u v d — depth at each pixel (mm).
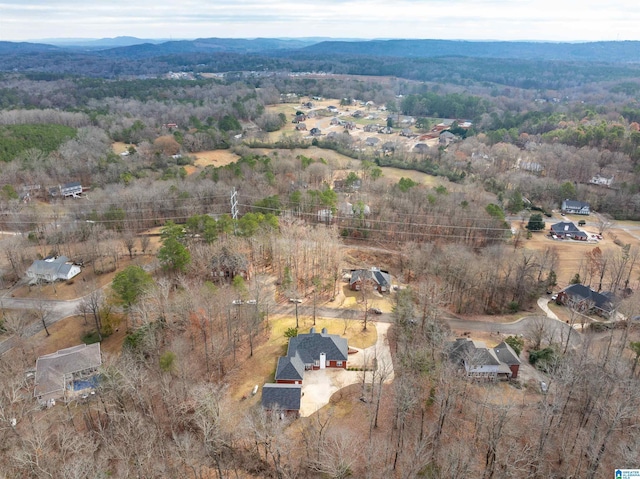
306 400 69875
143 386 67562
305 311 94000
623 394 62375
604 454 56531
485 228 118875
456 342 78812
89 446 57219
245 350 81188
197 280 97625
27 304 99438
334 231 119000
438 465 57250
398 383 67062
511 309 97688
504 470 55438
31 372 76375
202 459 57906
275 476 55969
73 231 120750
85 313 91438
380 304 97750
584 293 97688
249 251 106938
